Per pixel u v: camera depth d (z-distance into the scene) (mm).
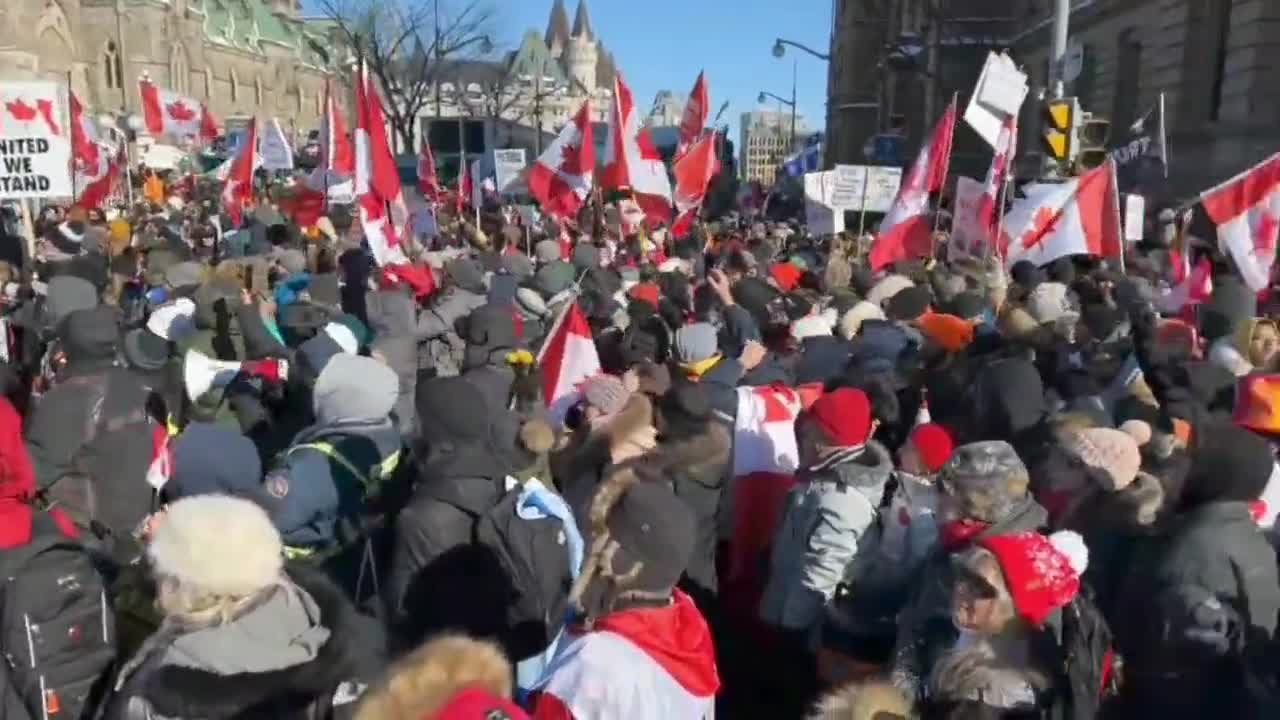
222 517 2592
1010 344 6496
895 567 4039
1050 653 2988
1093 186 8984
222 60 79688
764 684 5055
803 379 6461
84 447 4246
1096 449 3857
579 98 111125
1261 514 4207
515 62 86062
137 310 9328
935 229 12383
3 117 9359
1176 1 23578
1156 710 3367
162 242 12227
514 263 11633
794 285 10312
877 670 3895
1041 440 4785
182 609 2531
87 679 3025
